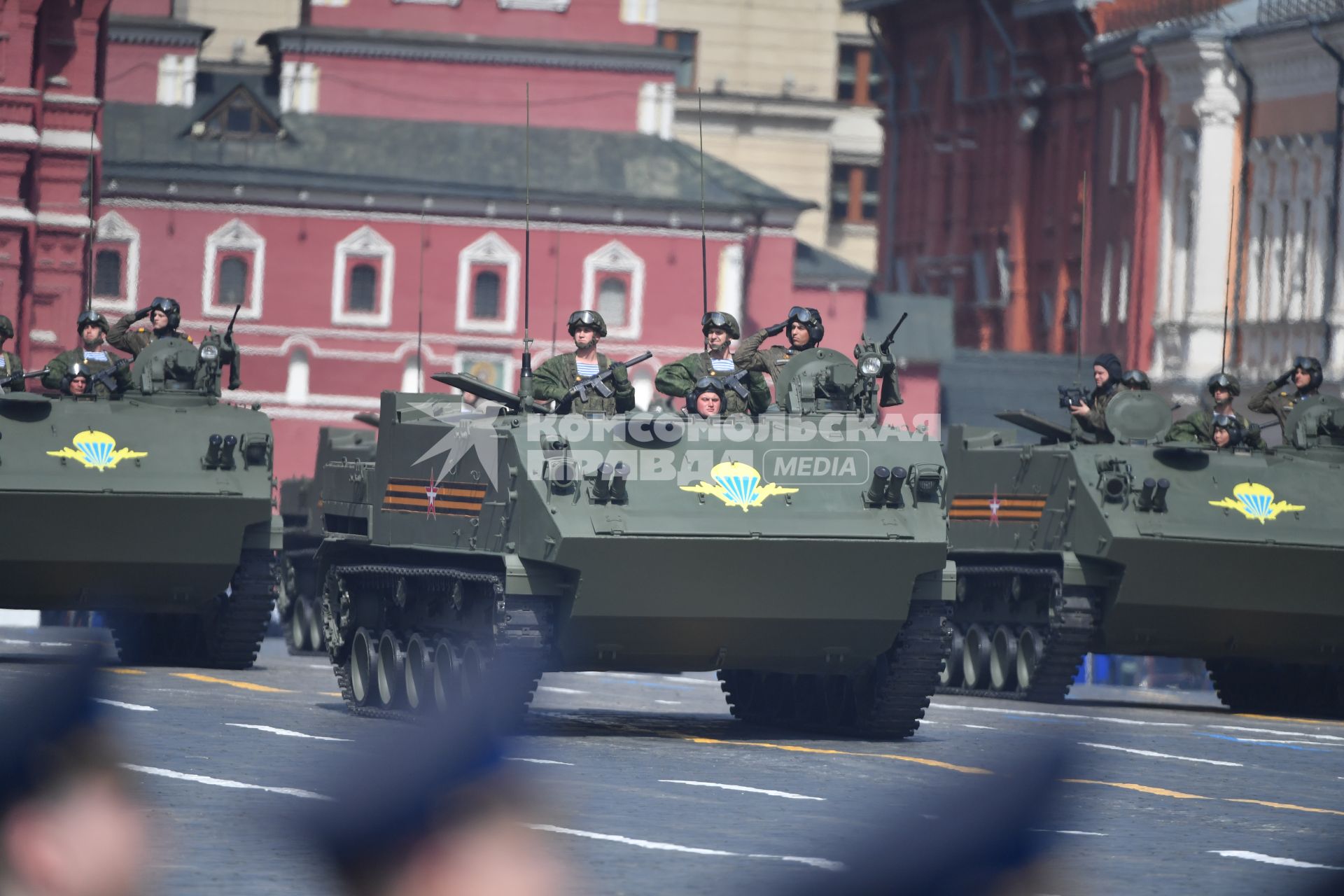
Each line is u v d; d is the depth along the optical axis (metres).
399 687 63.22
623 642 58.03
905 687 61.06
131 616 91.31
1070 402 91.44
